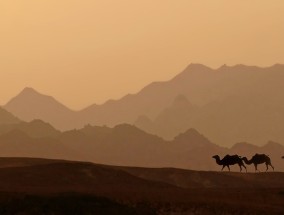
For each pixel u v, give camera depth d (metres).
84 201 77.81
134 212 76.31
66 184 120.19
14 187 104.94
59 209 73.56
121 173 137.50
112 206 77.50
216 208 81.81
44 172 127.38
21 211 72.12
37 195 80.88
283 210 83.38
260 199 95.62
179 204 83.12
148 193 96.06
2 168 129.88
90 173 132.38
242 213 79.88
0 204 73.75
